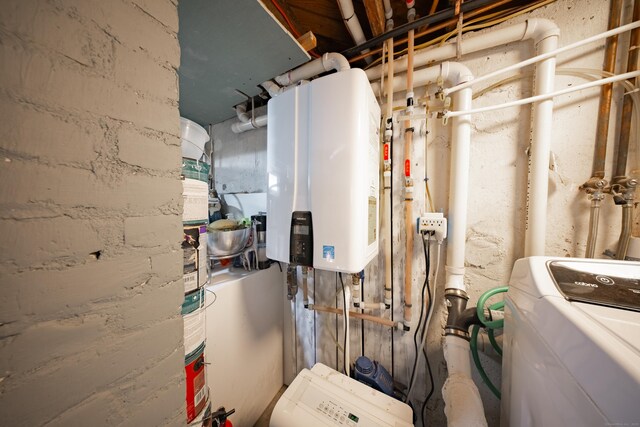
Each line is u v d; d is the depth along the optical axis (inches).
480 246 37.4
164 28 18.0
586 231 30.9
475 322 32.9
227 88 45.7
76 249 13.7
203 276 26.8
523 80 33.4
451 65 34.9
